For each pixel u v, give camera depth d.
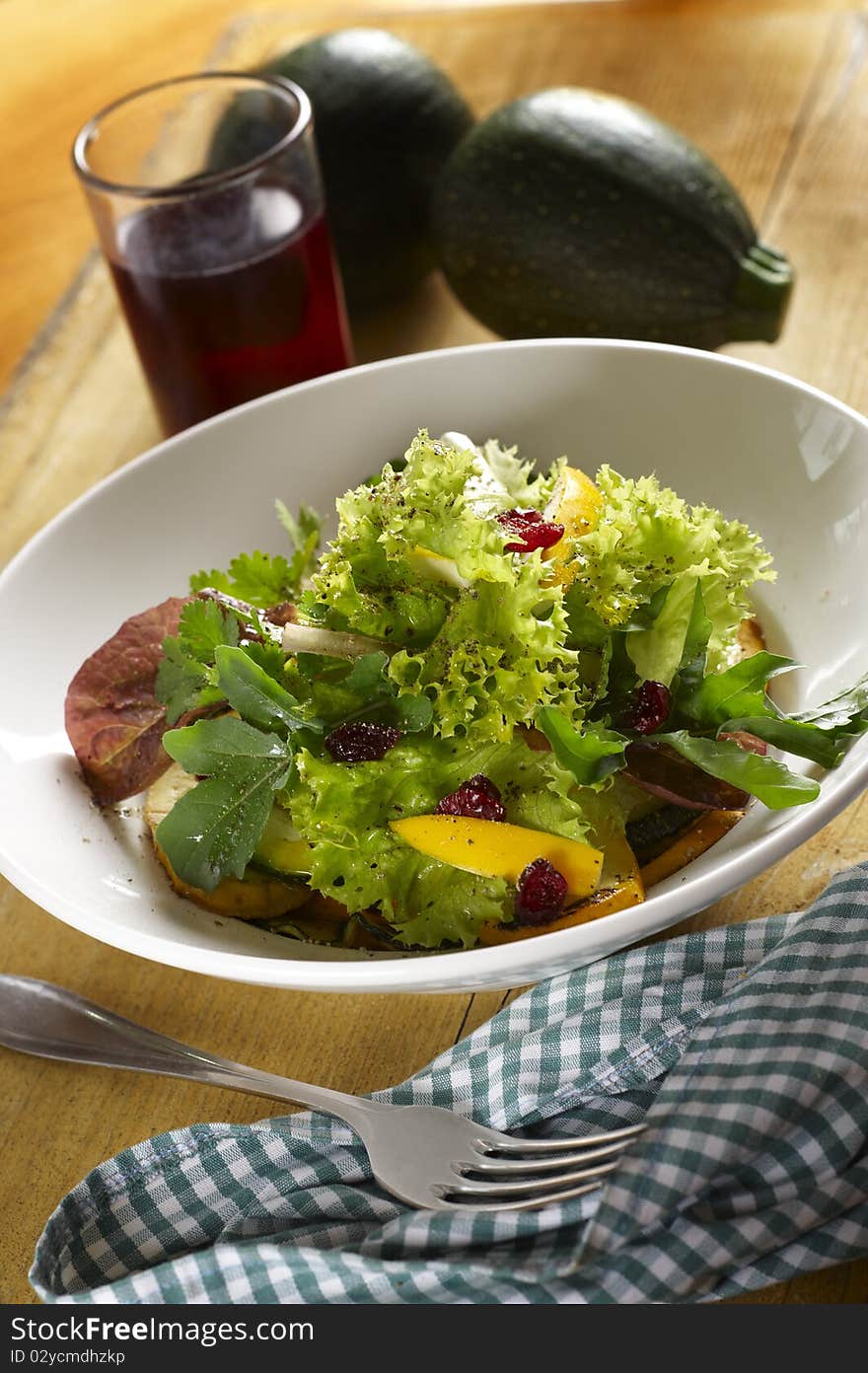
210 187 0.96
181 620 0.83
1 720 0.86
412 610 0.81
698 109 1.14
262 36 1.23
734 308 0.99
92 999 0.84
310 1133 0.78
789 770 0.79
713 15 1.19
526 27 1.20
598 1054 0.78
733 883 0.75
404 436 0.94
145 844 0.84
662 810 0.82
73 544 0.90
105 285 1.13
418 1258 0.76
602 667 0.81
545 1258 0.75
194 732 0.80
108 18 1.27
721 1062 0.76
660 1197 0.74
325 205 1.03
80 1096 0.82
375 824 0.80
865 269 1.05
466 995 0.83
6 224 1.17
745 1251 0.74
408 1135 0.77
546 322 1.01
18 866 0.80
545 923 0.79
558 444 0.93
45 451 1.05
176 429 1.02
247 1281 0.75
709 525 0.83
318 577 0.82
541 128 0.99
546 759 0.80
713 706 0.81
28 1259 0.78
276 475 0.93
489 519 0.80
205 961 0.76
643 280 0.98
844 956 0.77
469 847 0.79
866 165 1.09
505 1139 0.77
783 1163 0.75
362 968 0.75
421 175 1.05
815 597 0.86
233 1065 0.80
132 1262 0.77
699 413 0.90
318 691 0.81
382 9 1.24
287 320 0.99
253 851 0.80
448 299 1.09
